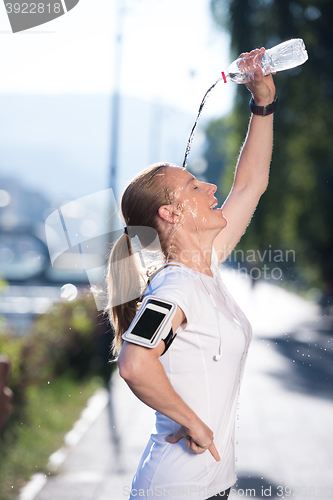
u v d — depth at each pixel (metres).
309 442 4.91
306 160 15.02
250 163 2.31
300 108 14.44
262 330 9.66
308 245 20.52
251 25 13.45
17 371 5.39
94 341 8.08
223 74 2.24
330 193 15.86
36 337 6.74
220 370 1.74
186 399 1.72
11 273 24.02
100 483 3.98
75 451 4.64
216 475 1.75
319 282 21.83
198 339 1.71
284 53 2.27
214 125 17.36
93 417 5.85
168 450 1.77
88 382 7.67
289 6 13.68
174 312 1.60
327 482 3.88
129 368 1.54
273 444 4.86
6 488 3.84
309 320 14.35
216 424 1.74
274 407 6.20
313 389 7.11
